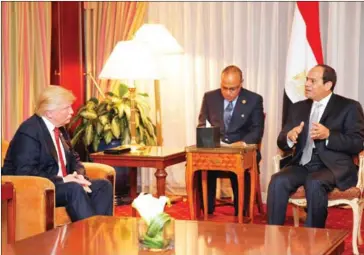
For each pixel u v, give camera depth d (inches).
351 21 237.5
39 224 150.7
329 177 170.1
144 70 206.1
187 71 259.9
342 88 238.5
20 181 151.0
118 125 241.6
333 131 175.9
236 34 252.4
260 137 210.5
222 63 256.4
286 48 247.0
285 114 222.4
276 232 128.2
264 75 249.6
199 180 207.5
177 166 263.9
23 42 235.0
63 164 169.6
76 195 159.2
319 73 178.2
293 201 175.3
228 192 253.4
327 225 207.9
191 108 259.9
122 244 119.6
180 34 260.8
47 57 245.0
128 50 207.9
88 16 267.6
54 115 166.7
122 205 242.4
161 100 265.3
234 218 212.2
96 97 267.6
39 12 242.1
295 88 221.6
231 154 187.2
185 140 263.3
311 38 221.3
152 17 263.0
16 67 231.3
